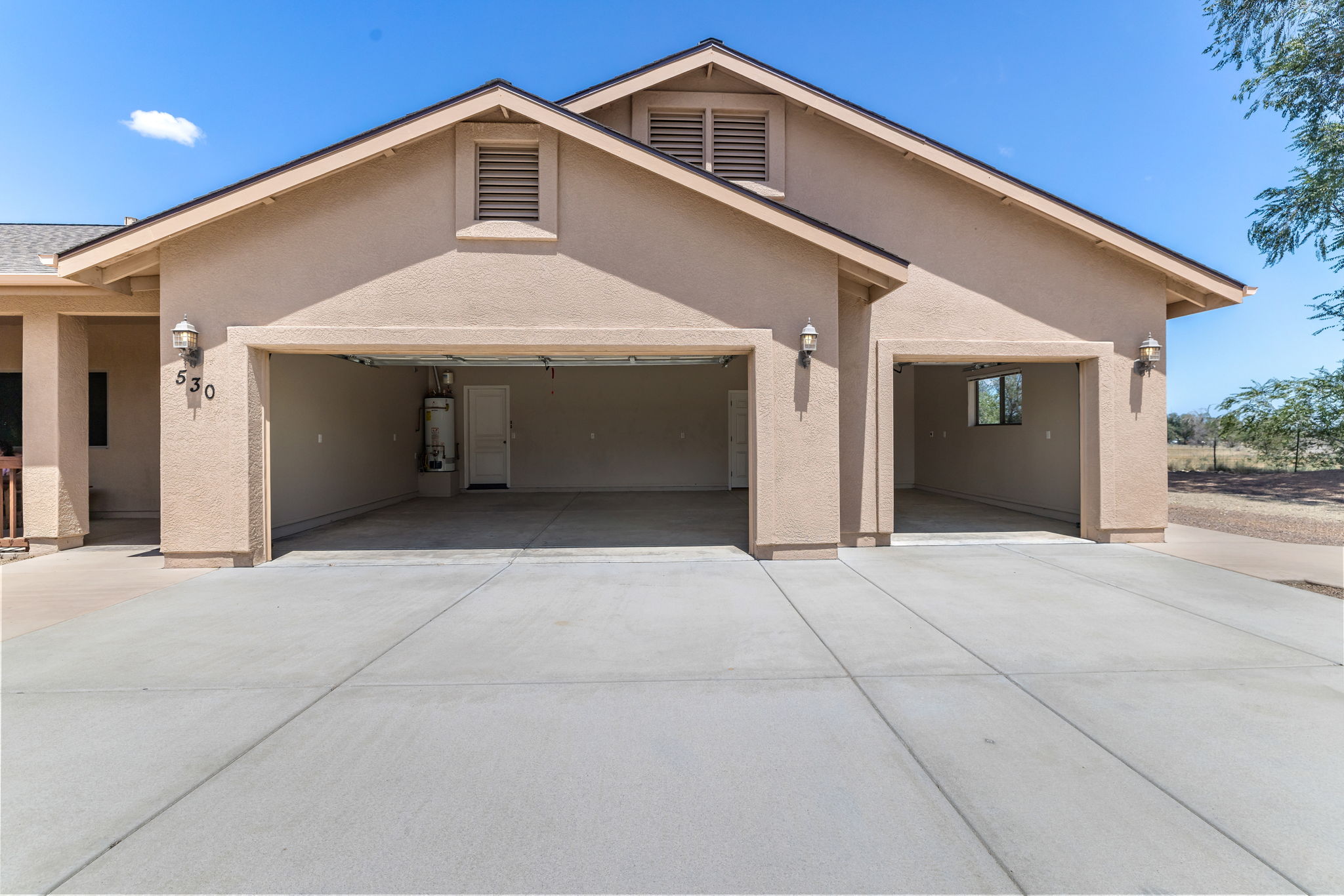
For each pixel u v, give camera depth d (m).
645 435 15.37
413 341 6.77
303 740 2.99
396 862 2.14
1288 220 13.63
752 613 5.07
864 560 7.09
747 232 7.00
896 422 15.64
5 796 2.53
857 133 8.16
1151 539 8.10
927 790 2.56
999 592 5.70
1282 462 16.19
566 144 6.92
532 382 15.37
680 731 3.08
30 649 4.23
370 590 5.86
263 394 6.99
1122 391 8.04
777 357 7.01
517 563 7.00
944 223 8.06
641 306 6.93
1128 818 2.38
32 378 7.62
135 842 2.25
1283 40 13.60
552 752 2.88
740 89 8.31
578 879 2.06
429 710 3.31
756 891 2.01
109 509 10.03
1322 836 2.26
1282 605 5.20
